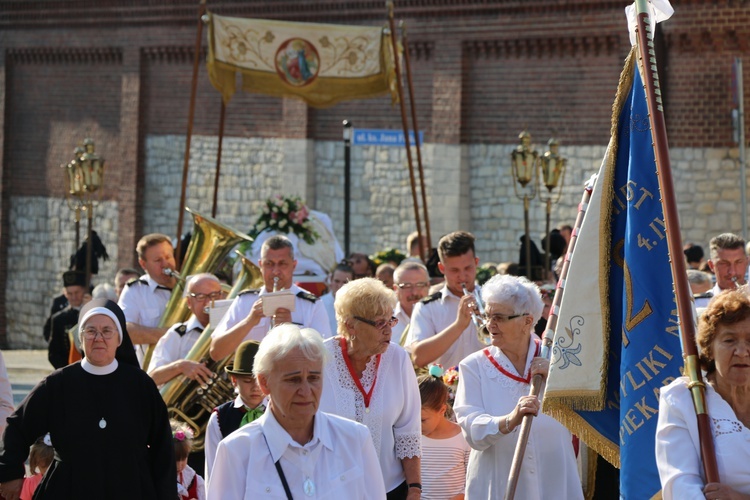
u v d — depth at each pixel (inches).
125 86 1512.1
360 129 1363.2
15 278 1636.3
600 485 450.6
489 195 1316.4
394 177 1364.4
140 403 373.1
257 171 1439.5
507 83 1298.0
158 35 1486.2
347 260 830.5
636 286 331.3
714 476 259.4
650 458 321.1
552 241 1079.0
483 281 898.7
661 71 1201.4
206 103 1471.5
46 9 1566.2
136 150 1505.9
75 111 1567.4
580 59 1259.8
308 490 275.4
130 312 588.4
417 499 357.7
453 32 1312.7
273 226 954.1
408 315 548.7
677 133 1200.2
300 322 482.3
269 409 281.6
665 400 271.9
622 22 1229.7
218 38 900.6
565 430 376.5
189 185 1487.5
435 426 422.6
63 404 366.9
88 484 362.3
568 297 346.9
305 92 931.3
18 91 1611.7
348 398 356.2
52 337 717.3
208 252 596.1
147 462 373.4
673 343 325.7
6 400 452.8
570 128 1268.5
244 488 275.7
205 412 506.6
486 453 375.2
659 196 334.3
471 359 382.6
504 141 1304.1
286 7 1379.2
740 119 1154.0
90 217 1134.4
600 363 343.6
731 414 267.0
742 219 1147.3
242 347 386.0
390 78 921.5
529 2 1272.1
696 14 1181.7
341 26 923.4
